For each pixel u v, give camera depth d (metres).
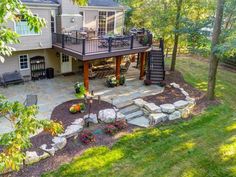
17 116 3.92
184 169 7.61
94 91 14.56
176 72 19.20
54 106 12.23
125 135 9.66
